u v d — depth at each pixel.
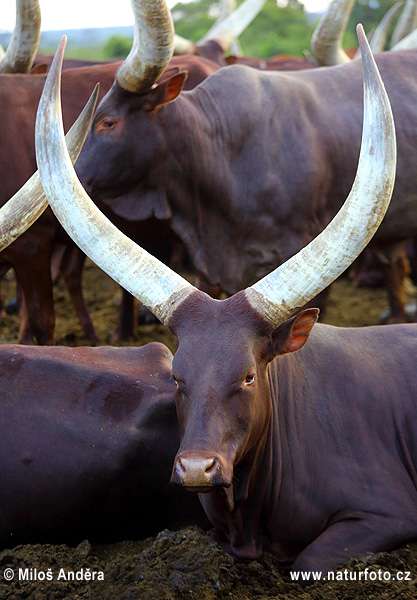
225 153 15.20
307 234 15.27
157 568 9.23
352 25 50.16
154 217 15.34
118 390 10.67
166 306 9.05
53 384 10.66
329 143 15.26
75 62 25.38
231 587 9.12
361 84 15.98
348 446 10.14
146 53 13.91
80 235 9.17
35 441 10.30
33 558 10.06
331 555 9.46
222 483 8.09
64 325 21.06
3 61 18.73
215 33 27.33
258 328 8.86
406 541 9.81
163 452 10.46
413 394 10.45
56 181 9.12
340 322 20.94
